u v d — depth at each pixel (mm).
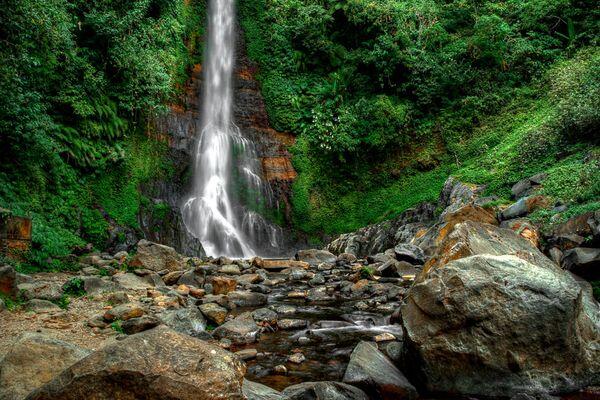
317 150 20250
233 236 17672
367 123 19375
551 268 4867
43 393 2260
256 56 22172
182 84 18562
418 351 3787
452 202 13594
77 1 13852
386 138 19219
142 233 13586
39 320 5344
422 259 10164
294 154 20312
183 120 17891
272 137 20578
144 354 2373
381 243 15359
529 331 3621
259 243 18328
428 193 17312
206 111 19250
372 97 20656
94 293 6926
